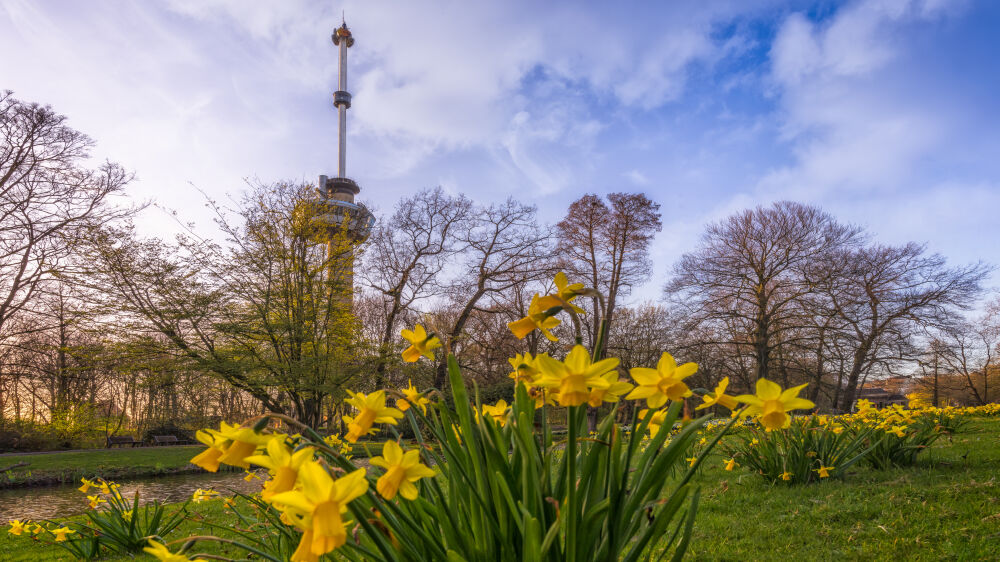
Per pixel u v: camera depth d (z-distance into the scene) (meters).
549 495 1.50
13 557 4.68
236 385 15.35
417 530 1.29
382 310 23.09
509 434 1.77
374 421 1.20
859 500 4.05
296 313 15.85
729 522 3.80
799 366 24.31
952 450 6.18
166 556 1.03
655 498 1.44
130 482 12.20
